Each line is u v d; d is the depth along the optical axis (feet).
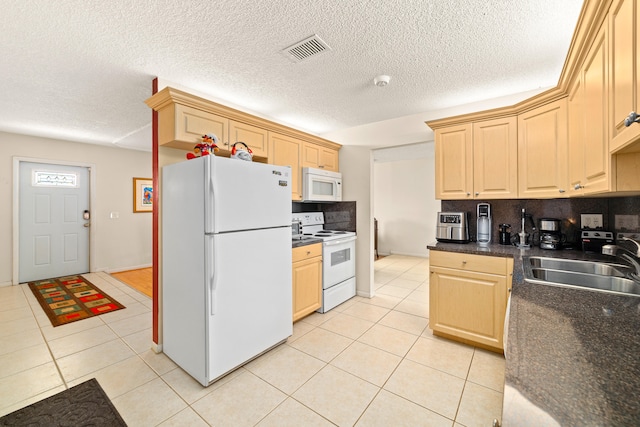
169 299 6.89
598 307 3.28
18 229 13.29
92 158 15.33
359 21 5.18
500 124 7.63
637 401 1.62
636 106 2.76
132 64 6.66
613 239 6.71
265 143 8.88
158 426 4.85
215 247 5.82
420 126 10.22
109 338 8.05
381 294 12.07
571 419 1.49
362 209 11.75
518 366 2.03
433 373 6.35
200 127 7.02
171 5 4.71
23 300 11.16
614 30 3.32
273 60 6.52
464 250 7.47
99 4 4.66
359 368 6.57
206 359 5.79
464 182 8.16
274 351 7.34
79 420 2.56
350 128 11.98
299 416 5.09
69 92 8.24
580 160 5.29
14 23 5.12
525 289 4.03
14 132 12.80
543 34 5.57
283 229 7.50
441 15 5.02
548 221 7.45
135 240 16.94
